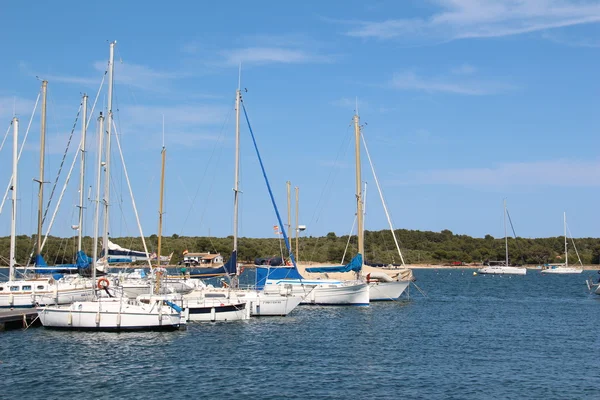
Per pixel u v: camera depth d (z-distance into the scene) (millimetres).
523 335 46500
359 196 66875
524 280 143250
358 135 67812
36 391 28328
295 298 53438
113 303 42562
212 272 51750
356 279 63938
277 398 27609
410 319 54938
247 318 50406
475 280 142500
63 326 42688
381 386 29875
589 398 28266
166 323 43312
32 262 64812
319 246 141875
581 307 70188
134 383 29781
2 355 35250
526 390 29516
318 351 38312
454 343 42312
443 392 28953
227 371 32438
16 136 54562
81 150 62031
